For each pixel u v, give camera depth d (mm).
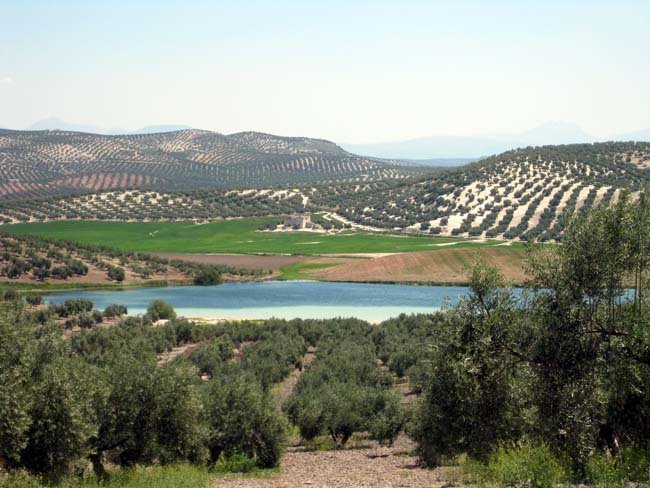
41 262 178375
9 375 28406
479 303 28750
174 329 98375
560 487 22281
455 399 28391
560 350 26812
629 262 26703
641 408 26703
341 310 134375
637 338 26172
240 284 182375
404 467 36375
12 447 27766
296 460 43094
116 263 199000
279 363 77812
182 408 35281
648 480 22000
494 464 25391
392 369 75750
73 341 84062
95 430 30875
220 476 33750
